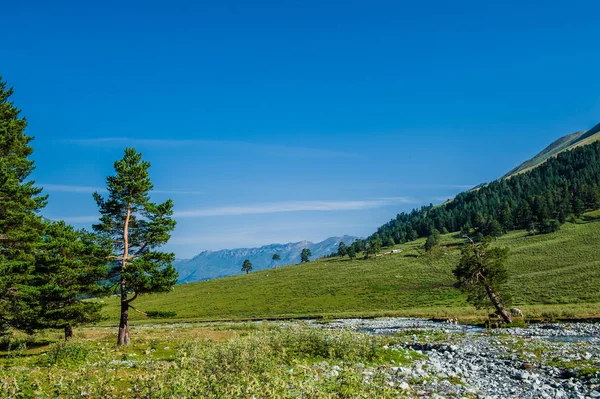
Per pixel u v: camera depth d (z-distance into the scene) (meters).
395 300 94.38
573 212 169.75
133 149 32.38
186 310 109.06
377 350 20.61
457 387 14.28
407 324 50.66
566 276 84.88
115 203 31.31
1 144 33.62
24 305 28.45
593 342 24.89
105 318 35.00
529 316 45.28
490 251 44.16
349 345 19.45
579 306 51.47
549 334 30.95
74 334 40.28
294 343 19.64
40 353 26.31
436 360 20.55
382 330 45.00
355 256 180.25
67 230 34.88
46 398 10.21
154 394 8.23
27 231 30.52
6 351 28.78
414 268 132.88
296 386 7.93
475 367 18.61
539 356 20.38
